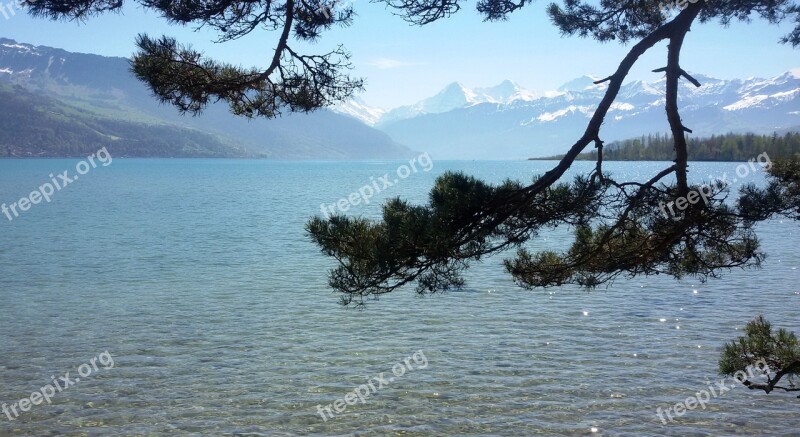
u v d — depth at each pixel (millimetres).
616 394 18188
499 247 7520
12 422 16359
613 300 29422
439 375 19750
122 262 41562
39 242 51500
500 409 17297
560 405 17516
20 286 33500
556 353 21734
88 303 29375
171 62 7656
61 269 38875
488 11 8633
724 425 16203
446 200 7367
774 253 44250
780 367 8289
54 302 29594
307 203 95375
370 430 16109
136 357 21422
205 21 7543
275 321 26125
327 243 7391
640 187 7836
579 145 7492
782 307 27969
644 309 27750
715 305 28391
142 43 7555
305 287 33000
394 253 7098
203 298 30469
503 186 7383
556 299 29609
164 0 7332
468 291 31250
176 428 16125
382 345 22844
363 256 7164
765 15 9969
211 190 131375
